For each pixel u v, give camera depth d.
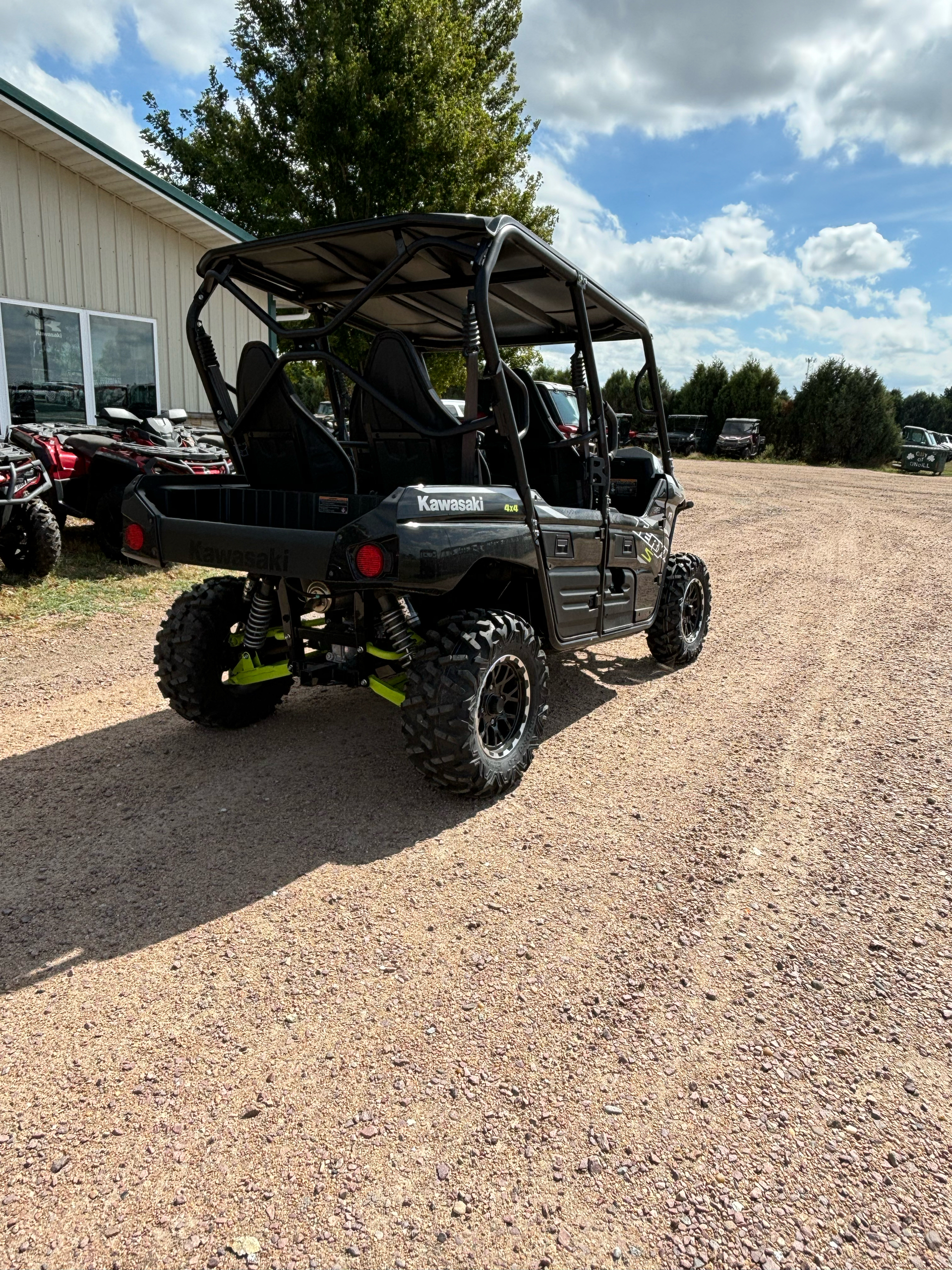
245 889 2.74
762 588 8.39
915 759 4.02
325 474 3.64
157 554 3.48
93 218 9.93
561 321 4.61
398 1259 1.53
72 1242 1.55
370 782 3.58
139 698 4.59
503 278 3.79
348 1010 2.19
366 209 15.05
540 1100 1.91
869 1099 1.96
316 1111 1.86
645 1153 1.78
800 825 3.33
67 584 6.99
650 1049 2.09
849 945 2.56
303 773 3.64
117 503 7.32
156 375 10.91
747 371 38.88
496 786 3.34
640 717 4.54
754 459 36.16
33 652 5.30
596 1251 1.56
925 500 18.75
